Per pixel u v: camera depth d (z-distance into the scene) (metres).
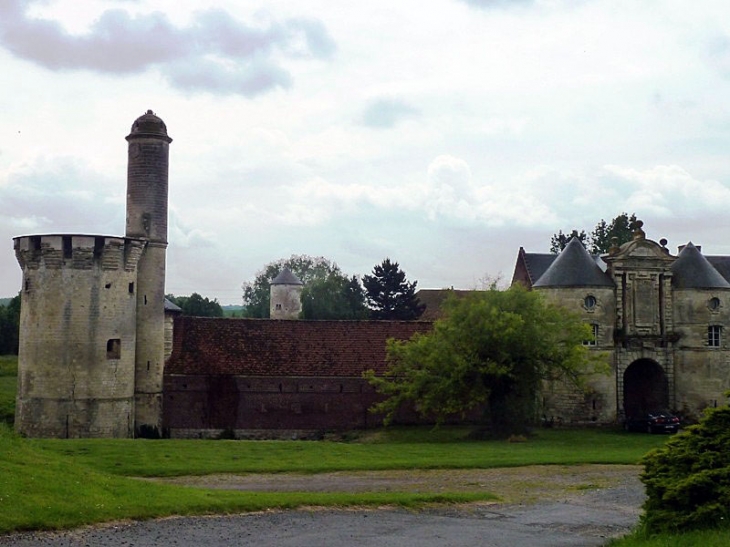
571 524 27.08
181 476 34.91
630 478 36.03
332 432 57.25
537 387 54.41
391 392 55.41
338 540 23.41
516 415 53.19
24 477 25.41
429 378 52.50
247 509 26.80
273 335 60.69
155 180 57.16
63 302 52.03
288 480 34.44
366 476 35.78
